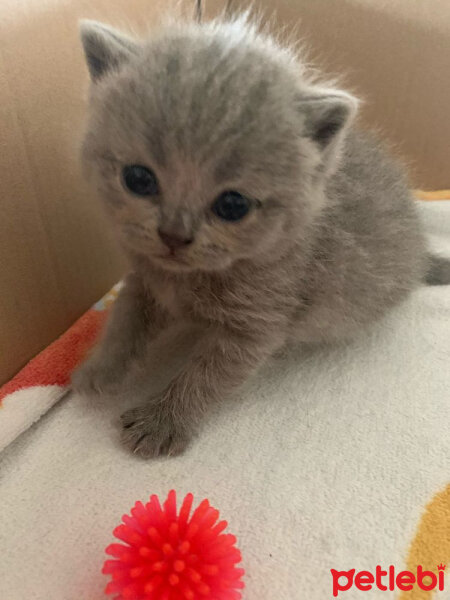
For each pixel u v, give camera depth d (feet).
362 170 0.47
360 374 0.50
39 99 0.42
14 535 0.37
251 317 0.42
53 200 0.45
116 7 0.46
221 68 0.34
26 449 0.42
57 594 0.34
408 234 0.51
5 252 0.42
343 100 0.35
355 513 0.40
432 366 0.50
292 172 0.35
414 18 0.61
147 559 0.33
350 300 0.47
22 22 0.39
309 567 0.37
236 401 0.46
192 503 0.39
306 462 0.42
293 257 0.41
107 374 0.45
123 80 0.35
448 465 0.43
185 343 0.50
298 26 0.63
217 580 0.33
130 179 0.35
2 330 0.44
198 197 0.34
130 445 0.42
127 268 0.54
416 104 0.65
